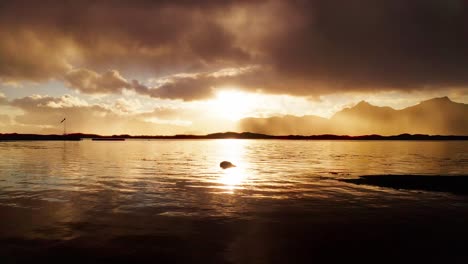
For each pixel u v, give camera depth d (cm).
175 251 1437
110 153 9569
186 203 2403
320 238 1623
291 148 15150
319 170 4788
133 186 3161
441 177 3716
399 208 2261
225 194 2772
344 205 2356
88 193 2766
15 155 8000
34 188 2984
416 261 1340
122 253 1407
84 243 1522
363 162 6334
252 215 2059
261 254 1410
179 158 7650
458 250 1461
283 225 1842
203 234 1675
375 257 1382
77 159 6838
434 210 2202
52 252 1409
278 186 3225
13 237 1597
